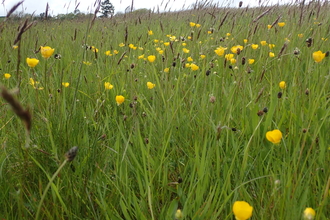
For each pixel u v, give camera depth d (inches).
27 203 57.0
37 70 145.1
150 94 107.7
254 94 88.6
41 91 97.5
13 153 68.6
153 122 81.4
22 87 109.0
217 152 57.9
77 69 131.5
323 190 49.9
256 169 59.9
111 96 106.3
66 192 57.0
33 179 61.2
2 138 73.6
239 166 62.4
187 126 79.7
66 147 68.7
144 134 79.2
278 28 180.2
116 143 67.0
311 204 51.4
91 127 85.0
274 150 67.9
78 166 63.1
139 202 55.4
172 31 204.8
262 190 54.4
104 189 56.5
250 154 67.6
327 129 67.6
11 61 139.7
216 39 151.3
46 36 207.3
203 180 57.6
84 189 54.9
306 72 100.7
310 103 74.2
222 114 79.6
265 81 102.6
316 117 68.6
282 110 80.0
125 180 59.7
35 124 78.7
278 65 106.5
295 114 72.8
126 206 56.4
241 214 35.0
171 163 69.9
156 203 57.6
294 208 43.3
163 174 63.7
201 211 51.1
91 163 63.4
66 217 54.1
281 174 52.6
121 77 118.5
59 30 256.1
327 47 126.8
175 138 75.6
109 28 247.1
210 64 110.2
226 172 60.0
